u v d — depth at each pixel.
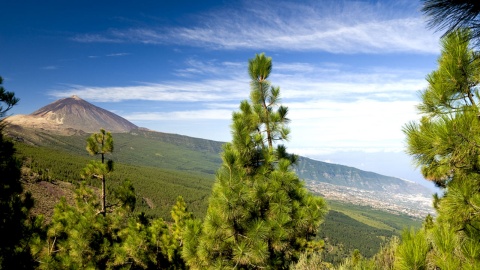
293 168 8.58
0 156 5.62
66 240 9.98
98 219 11.25
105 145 12.99
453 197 2.85
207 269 7.11
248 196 6.90
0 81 5.57
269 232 7.10
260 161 8.41
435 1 2.31
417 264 2.26
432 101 3.38
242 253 6.67
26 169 112.69
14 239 5.85
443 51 3.38
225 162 7.05
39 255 9.00
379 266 5.62
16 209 5.83
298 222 7.88
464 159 2.98
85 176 12.77
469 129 2.84
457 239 2.47
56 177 131.12
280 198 7.47
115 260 10.81
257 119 8.88
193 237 7.26
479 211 2.66
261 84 9.12
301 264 8.28
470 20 2.35
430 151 3.10
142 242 11.47
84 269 10.00
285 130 8.70
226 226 6.86
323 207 8.20
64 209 12.05
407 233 2.53
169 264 13.11
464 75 3.12
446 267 2.26
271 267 7.27
